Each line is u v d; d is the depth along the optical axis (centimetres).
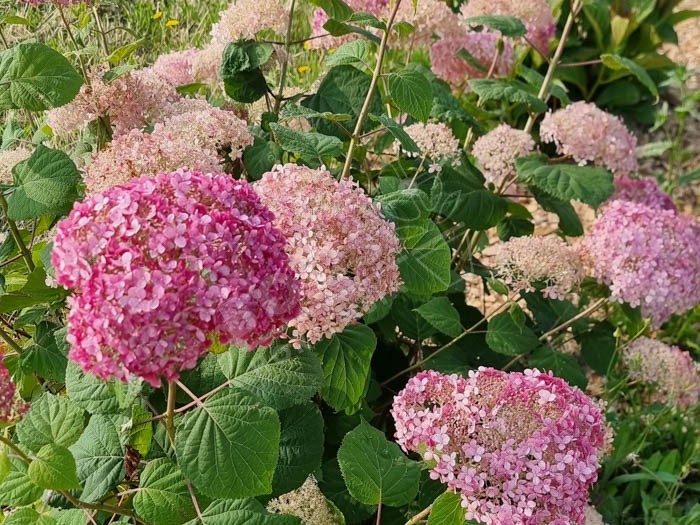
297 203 43
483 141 74
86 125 57
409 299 65
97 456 41
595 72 150
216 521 39
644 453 83
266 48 61
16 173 46
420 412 43
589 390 92
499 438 41
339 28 57
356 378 47
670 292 68
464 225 70
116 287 31
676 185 127
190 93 68
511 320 63
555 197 75
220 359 42
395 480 44
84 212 33
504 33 74
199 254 33
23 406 37
